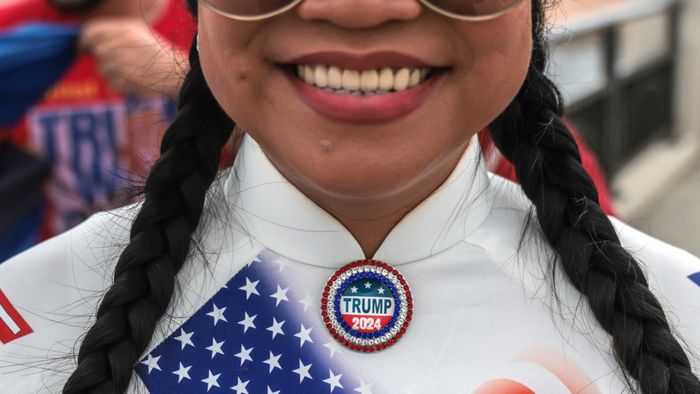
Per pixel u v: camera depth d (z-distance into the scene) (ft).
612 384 3.68
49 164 7.16
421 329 3.66
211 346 3.65
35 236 7.22
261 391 3.56
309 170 3.17
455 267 3.78
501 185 4.23
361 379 3.56
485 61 3.20
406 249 3.70
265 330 3.66
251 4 3.07
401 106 3.10
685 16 19.84
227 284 3.76
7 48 6.98
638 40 17.38
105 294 3.79
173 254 3.77
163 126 6.95
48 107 7.11
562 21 8.99
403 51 3.01
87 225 4.31
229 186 3.97
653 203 16.61
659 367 3.68
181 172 3.88
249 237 3.82
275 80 3.21
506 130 4.17
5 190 7.11
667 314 4.02
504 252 3.85
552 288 3.84
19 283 4.11
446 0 3.00
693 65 19.95
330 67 3.09
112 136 7.15
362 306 3.63
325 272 3.71
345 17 2.91
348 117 3.08
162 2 6.91
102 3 7.11
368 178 3.13
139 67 6.89
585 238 3.88
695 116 20.13
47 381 3.88
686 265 4.17
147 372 3.62
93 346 3.63
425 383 3.58
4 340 3.99
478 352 3.66
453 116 3.24
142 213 3.83
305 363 3.59
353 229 3.67
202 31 3.44
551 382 3.66
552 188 3.98
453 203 3.74
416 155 3.16
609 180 14.76
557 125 4.06
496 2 3.10
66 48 7.10
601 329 3.78
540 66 4.09
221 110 4.03
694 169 18.88
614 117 15.03
